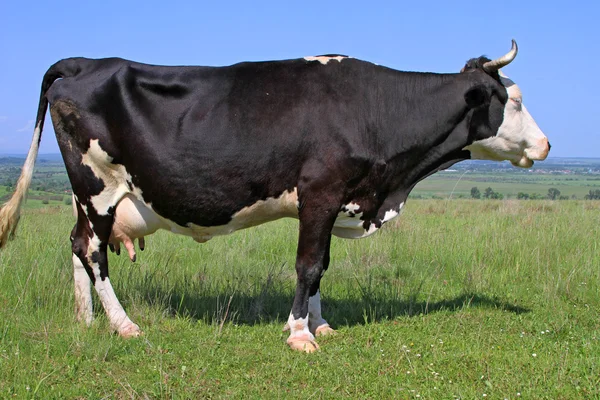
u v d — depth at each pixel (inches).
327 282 296.2
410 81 219.9
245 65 210.1
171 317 234.2
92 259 215.6
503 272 311.1
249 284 283.7
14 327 205.8
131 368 180.2
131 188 211.8
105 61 213.3
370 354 193.0
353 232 226.4
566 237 374.3
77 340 193.0
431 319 234.2
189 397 158.1
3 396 154.6
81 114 206.7
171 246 371.2
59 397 157.0
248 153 199.5
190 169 201.8
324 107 202.4
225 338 209.8
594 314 242.2
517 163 235.5
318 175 199.9
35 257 292.4
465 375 175.2
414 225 446.3
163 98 203.8
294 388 167.6
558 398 157.8
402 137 216.7
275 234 428.1
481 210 639.8
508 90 222.8
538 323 228.1
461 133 223.6
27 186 219.8
